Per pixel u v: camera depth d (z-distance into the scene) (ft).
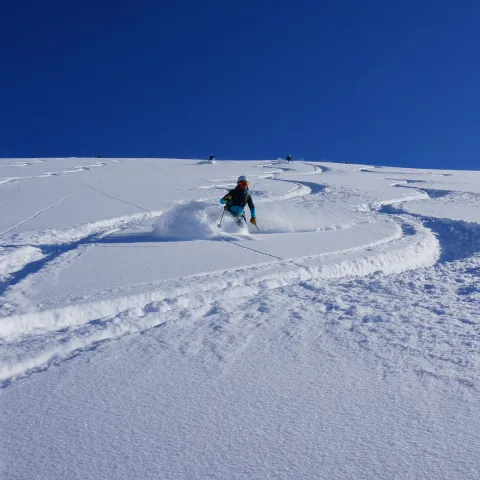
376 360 11.71
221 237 28.37
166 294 16.78
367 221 36.42
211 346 12.80
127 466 7.70
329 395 9.98
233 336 13.51
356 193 60.70
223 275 19.25
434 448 7.96
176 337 13.43
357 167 129.80
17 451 8.21
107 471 7.58
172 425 8.93
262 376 10.99
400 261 24.17
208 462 7.73
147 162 128.16
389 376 10.80
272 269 20.40
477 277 21.06
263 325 14.40
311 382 10.62
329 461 7.67
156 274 19.40
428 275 21.62
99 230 34.55
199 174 93.40
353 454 7.85
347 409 9.37
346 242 26.81
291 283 19.57
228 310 15.79
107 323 14.20
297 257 22.76
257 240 27.45
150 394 10.20
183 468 7.60
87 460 7.89
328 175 99.91
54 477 7.47
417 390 10.09
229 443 8.27
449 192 63.00
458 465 7.48
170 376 11.05
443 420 8.85
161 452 8.06
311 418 9.05
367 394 9.98
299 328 14.12
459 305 16.39
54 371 11.38
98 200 49.93
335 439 8.30
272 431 8.63
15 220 37.22
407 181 85.51
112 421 9.12
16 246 26.48
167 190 60.90
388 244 26.94
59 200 49.90
